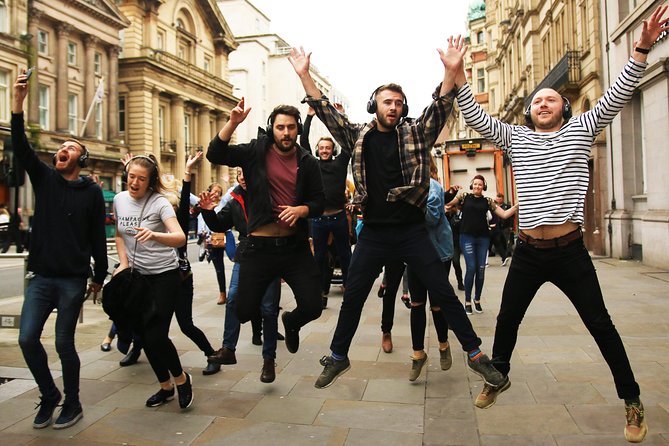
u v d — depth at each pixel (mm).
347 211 8328
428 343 5562
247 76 62094
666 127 10664
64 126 30125
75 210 3697
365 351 5301
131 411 3832
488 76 38406
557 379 4277
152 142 36531
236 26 65938
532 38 22047
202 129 43125
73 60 31562
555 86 17453
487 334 5930
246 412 3785
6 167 5496
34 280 3695
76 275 3703
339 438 3342
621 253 12898
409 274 4352
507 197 16016
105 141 32656
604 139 13938
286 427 3521
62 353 3613
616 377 3041
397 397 4020
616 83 3094
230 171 46312
